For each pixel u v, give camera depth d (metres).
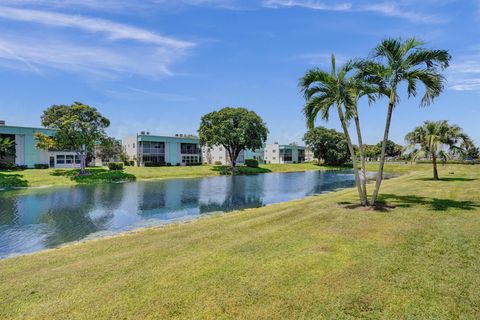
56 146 29.72
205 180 30.14
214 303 3.54
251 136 44.44
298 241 5.93
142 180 29.83
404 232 6.30
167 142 51.56
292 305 3.45
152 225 10.16
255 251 5.38
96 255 5.63
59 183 25.34
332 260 4.79
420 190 13.87
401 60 8.71
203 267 4.66
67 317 3.33
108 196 17.92
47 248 7.59
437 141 19.94
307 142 65.94
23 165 34.31
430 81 8.52
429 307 3.32
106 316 3.33
